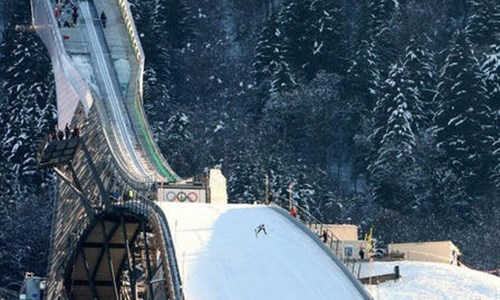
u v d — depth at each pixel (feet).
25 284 436.76
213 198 372.79
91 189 438.81
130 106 521.24
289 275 303.68
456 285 394.73
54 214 483.10
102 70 543.39
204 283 297.33
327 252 317.42
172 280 295.69
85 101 499.10
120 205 352.08
